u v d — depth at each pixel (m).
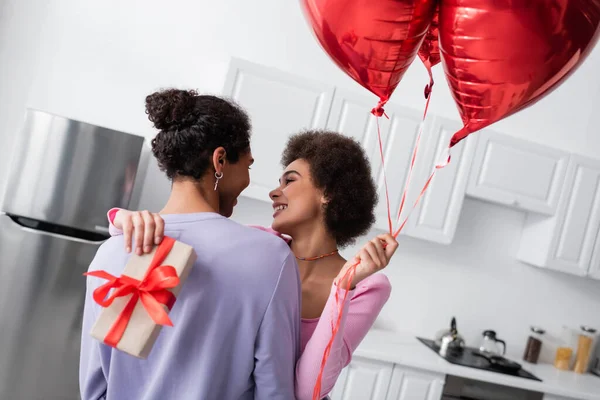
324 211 1.42
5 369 2.66
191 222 1.03
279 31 3.48
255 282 1.00
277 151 3.13
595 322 3.95
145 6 3.37
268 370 1.01
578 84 3.81
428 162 3.30
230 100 1.14
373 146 3.24
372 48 0.93
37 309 2.68
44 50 3.31
